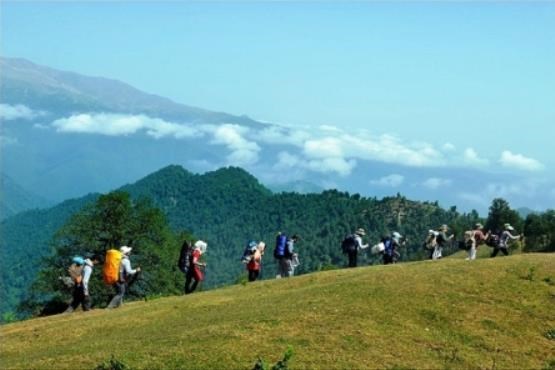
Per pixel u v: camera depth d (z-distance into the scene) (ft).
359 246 155.33
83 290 119.85
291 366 70.23
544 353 80.69
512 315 89.20
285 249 153.48
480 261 112.88
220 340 77.20
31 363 76.74
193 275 136.98
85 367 72.79
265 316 86.12
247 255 148.77
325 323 82.64
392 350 76.43
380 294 93.91
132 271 120.26
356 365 71.82
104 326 97.96
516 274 103.35
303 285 117.70
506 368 75.72
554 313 90.58
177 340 78.79
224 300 108.68
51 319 112.68
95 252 265.75
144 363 71.61
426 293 94.48
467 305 91.04
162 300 120.88
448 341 80.74
